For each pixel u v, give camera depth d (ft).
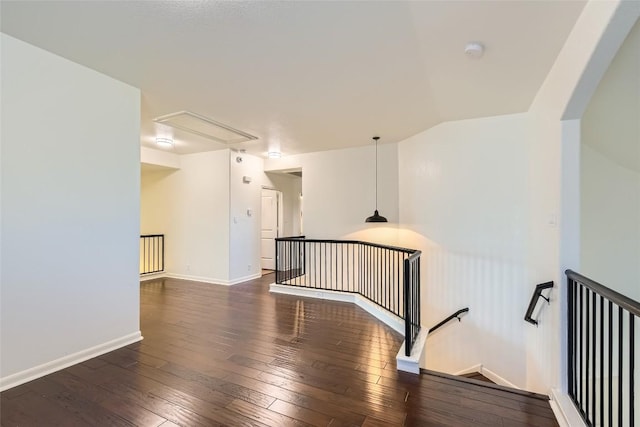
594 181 10.07
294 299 15.65
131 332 10.03
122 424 6.14
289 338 10.51
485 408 6.76
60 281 8.30
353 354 9.27
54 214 8.18
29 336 7.72
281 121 13.44
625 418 9.27
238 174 19.63
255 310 13.75
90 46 7.73
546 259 8.97
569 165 7.66
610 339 5.24
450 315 13.26
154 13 6.46
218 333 10.95
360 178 18.31
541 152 9.41
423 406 6.78
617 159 9.78
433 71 8.93
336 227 19.01
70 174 8.50
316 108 11.89
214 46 7.68
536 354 9.72
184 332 11.04
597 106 8.18
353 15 6.49
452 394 7.25
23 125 7.61
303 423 6.18
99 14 6.49
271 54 8.05
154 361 8.76
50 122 8.08
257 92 10.41
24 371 7.61
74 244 8.59
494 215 11.82
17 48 7.49
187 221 20.27
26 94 7.65
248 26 6.88
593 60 6.06
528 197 10.78
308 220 19.98
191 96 10.71
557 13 6.31
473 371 12.30
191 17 6.58
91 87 8.94
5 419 6.27
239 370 8.27
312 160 19.93
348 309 13.91
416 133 15.38
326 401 6.92
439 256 13.92
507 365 11.19
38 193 7.88
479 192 12.33
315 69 8.84
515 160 11.30
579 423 5.99
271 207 24.43
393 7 6.25
